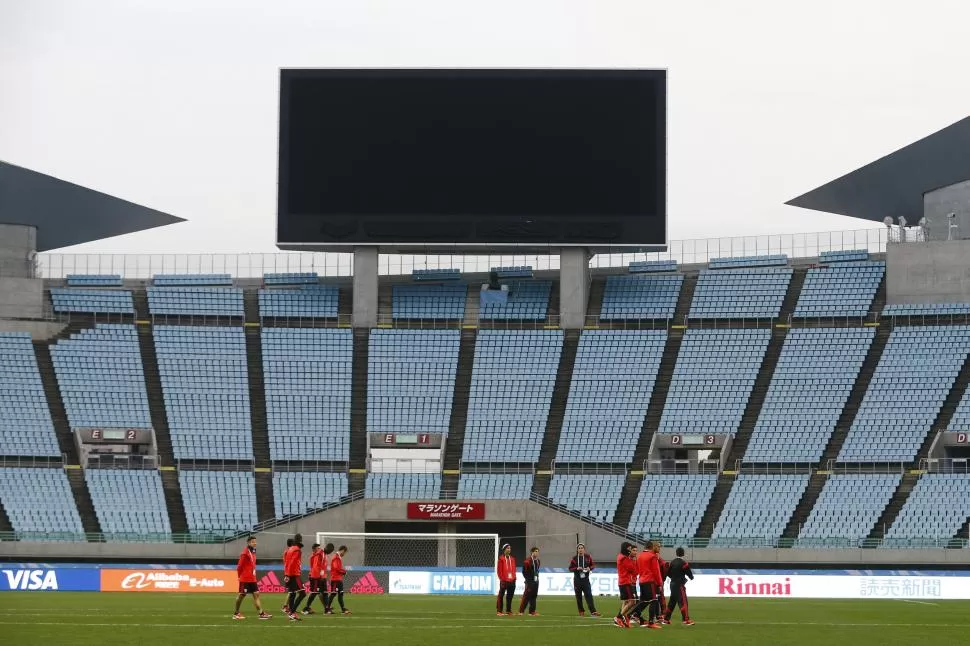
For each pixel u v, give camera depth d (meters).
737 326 91.31
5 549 72.94
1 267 93.75
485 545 78.12
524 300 93.81
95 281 95.81
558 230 87.38
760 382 86.25
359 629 39.41
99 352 89.12
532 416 85.31
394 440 83.94
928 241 91.12
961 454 82.31
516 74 87.56
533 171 87.38
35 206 95.38
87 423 83.56
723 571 64.44
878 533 74.62
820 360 87.19
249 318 93.94
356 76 87.75
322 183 87.88
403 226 87.62
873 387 84.75
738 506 77.31
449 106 87.62
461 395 87.00
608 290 94.31
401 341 90.50
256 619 43.50
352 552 75.75
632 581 42.19
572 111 87.38
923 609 52.97
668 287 94.12
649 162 87.19
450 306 93.94
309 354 89.81
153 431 83.12
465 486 79.38
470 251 90.06
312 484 80.44
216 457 82.44
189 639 35.69
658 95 87.25
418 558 77.50
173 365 88.75
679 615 48.16
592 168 87.31
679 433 83.00
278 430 84.38
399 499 76.25
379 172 87.62
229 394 86.88
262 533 74.88
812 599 62.03
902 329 88.38
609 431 83.94
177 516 77.69
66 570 65.69
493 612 48.62
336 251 91.25
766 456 81.12
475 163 87.56
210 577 66.00
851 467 80.06
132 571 65.81
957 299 89.94
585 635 38.22
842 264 93.88
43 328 90.75
